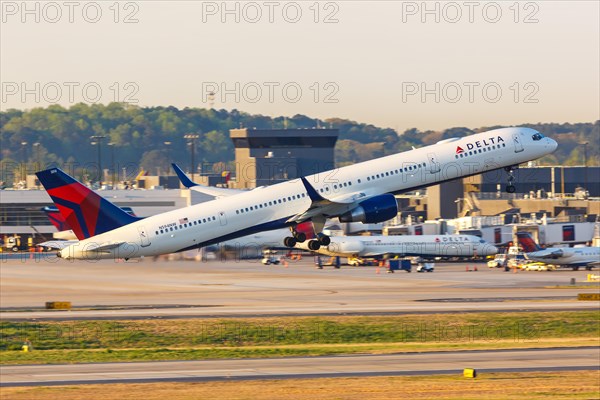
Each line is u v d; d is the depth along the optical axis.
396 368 175.12
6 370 175.88
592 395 147.00
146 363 183.62
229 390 152.25
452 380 161.00
